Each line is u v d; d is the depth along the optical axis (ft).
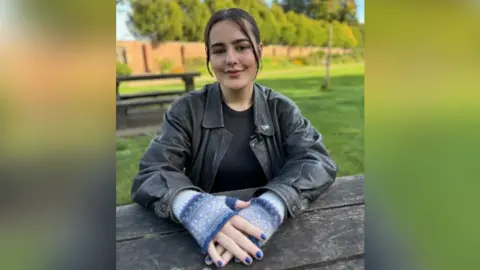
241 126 2.71
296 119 2.80
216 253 1.99
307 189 2.43
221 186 2.76
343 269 2.03
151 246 2.08
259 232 2.09
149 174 2.44
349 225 2.29
